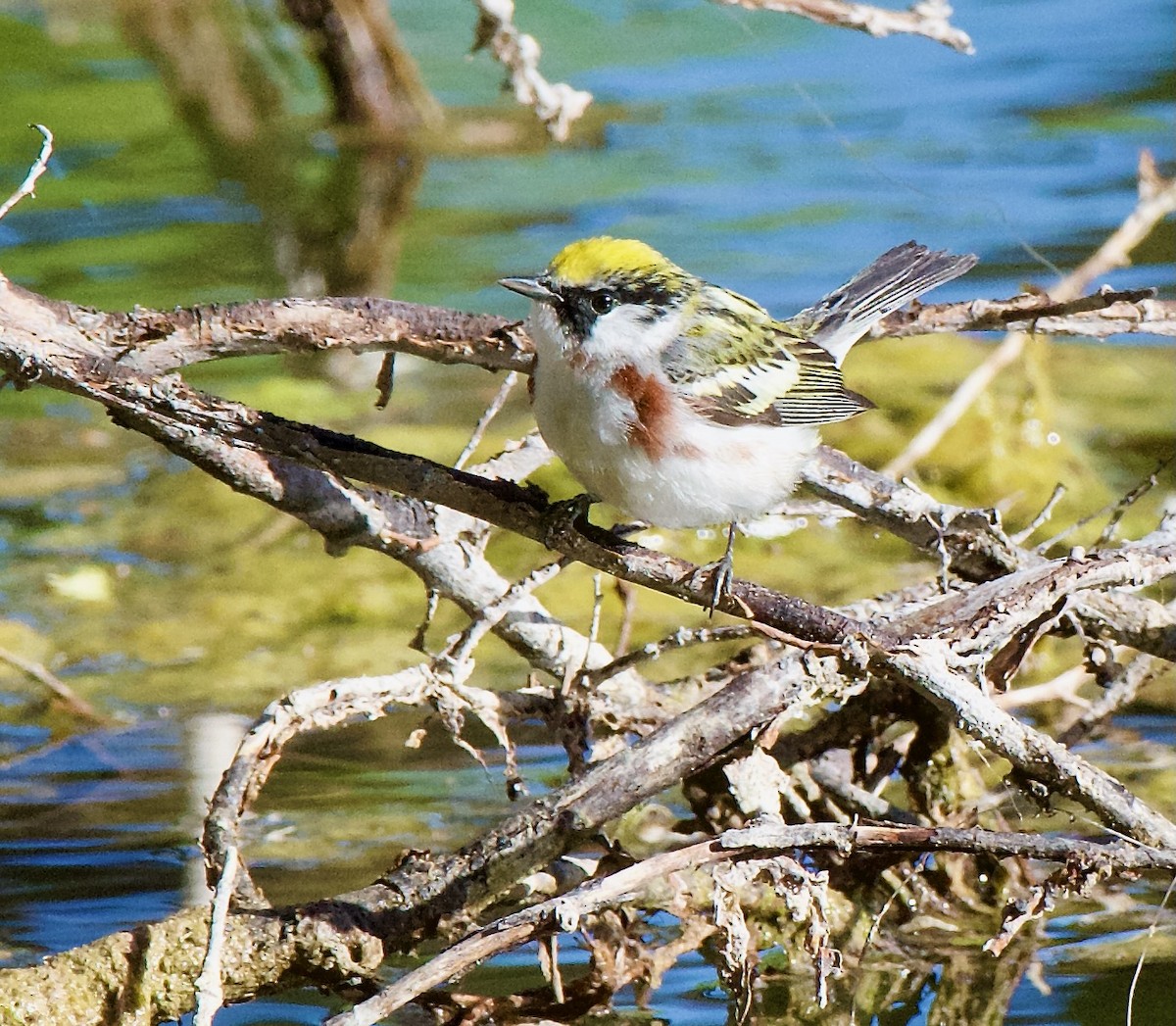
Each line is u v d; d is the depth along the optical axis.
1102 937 10.05
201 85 24.20
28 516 16.72
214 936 7.87
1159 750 12.06
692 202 21.97
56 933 9.68
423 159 23.52
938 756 10.55
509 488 8.95
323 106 25.06
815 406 10.21
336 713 9.54
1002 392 18.28
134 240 21.19
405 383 19.30
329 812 11.29
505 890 8.91
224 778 9.19
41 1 25.08
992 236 20.39
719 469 9.58
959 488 16.56
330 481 9.98
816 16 11.31
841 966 8.96
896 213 21.36
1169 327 10.88
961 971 9.68
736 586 8.81
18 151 23.42
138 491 17.38
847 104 24.45
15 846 10.80
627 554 8.88
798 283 19.39
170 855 10.72
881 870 10.36
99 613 14.72
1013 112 23.80
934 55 26.00
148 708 12.97
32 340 8.72
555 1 27.22
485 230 21.36
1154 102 23.88
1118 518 11.15
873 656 8.68
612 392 9.39
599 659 10.80
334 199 22.22
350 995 8.77
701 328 9.88
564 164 23.30
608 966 9.34
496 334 9.96
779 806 10.14
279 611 14.80
